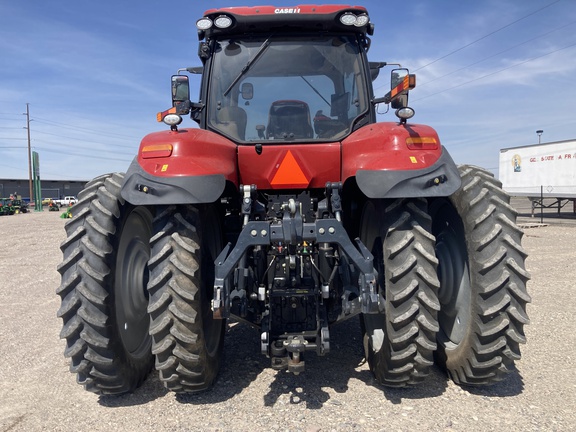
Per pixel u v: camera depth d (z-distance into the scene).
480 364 3.09
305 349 3.07
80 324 3.06
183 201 2.87
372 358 3.37
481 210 3.12
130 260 3.58
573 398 3.11
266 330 3.08
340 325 4.82
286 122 3.88
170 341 2.96
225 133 3.87
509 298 2.99
